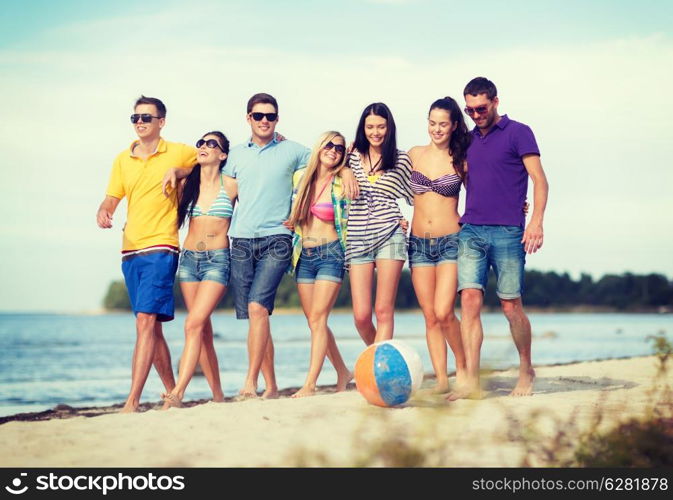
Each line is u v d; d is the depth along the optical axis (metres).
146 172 8.05
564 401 7.27
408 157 8.16
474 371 7.55
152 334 8.01
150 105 8.06
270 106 8.33
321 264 8.45
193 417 6.64
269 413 6.77
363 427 6.09
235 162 8.39
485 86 7.60
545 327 59.50
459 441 5.62
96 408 11.38
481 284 7.67
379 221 8.14
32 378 22.77
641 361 12.83
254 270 8.45
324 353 8.52
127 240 8.07
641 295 104.44
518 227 7.66
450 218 7.97
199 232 8.28
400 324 68.12
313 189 8.43
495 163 7.66
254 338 8.30
